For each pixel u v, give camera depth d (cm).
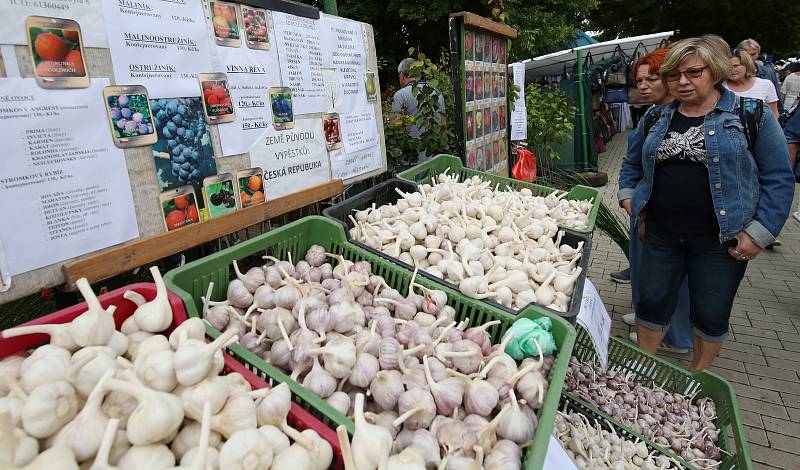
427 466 127
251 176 220
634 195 303
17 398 106
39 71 140
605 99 927
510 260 238
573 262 252
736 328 402
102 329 122
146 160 173
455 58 361
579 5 1145
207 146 197
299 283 199
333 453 116
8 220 135
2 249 134
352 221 270
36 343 128
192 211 192
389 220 267
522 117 598
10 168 135
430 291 200
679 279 303
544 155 813
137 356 122
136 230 171
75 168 151
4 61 132
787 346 374
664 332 322
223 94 202
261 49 221
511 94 541
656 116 296
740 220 256
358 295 202
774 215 251
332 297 187
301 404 127
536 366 156
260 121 223
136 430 100
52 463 92
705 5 1838
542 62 895
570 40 1194
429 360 160
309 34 252
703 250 279
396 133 444
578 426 212
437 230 256
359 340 157
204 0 192
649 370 274
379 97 323
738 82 462
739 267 276
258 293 184
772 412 305
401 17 884
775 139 246
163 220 180
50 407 102
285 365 162
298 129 248
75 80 149
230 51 205
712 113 256
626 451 207
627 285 491
